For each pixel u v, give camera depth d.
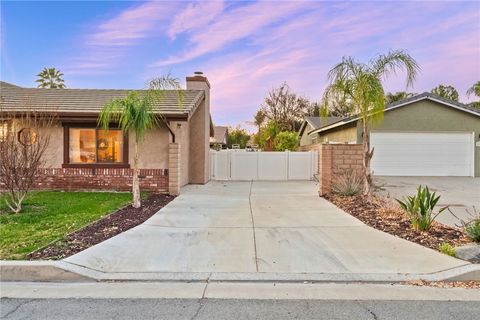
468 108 18.08
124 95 13.15
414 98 18.05
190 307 3.57
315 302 3.70
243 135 48.62
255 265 4.72
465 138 18.45
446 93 32.22
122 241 5.71
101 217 7.35
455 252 4.96
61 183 11.60
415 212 6.45
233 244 5.63
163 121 11.20
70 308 3.54
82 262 4.67
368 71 9.10
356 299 3.78
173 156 11.19
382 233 6.26
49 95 13.01
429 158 18.41
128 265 4.69
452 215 7.97
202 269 4.58
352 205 8.91
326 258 4.97
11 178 7.54
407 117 18.28
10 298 3.80
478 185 14.30
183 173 13.83
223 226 6.82
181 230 6.49
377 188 11.19
